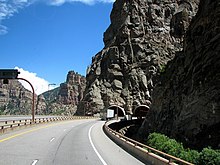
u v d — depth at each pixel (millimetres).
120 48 167625
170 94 58250
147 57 159500
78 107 174500
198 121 41625
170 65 68312
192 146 40906
